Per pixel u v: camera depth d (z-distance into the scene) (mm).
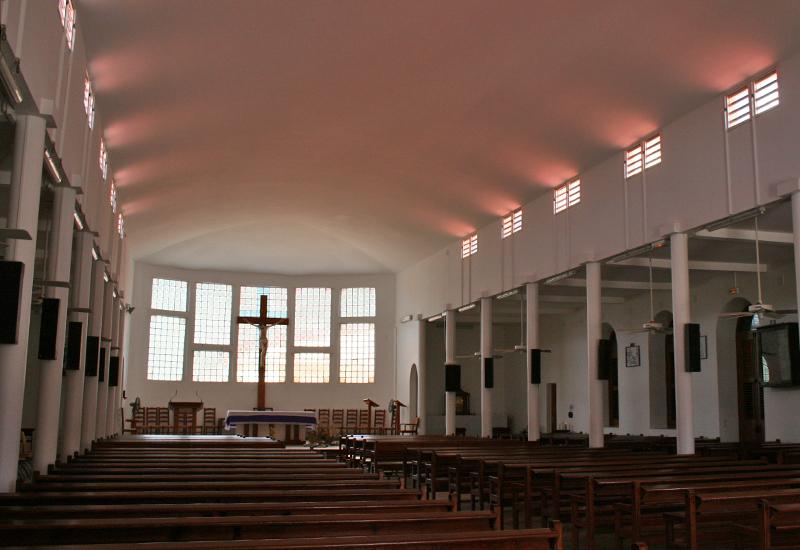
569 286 24000
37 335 21719
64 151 10906
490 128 18203
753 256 19906
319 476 9766
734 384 21672
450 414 27250
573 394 29484
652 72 14523
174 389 32750
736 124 14398
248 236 32094
